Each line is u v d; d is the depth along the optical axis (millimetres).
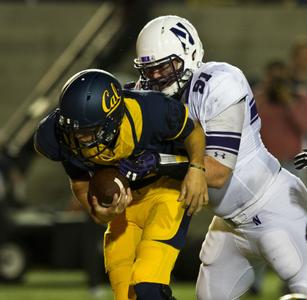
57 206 32938
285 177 13039
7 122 36375
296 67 23406
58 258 26453
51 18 37281
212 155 12133
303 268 12805
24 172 29453
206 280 13656
